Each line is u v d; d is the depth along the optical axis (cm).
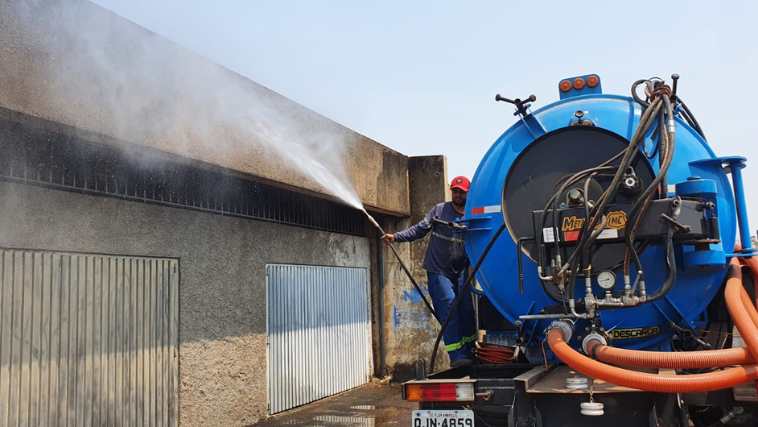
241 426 821
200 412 755
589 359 388
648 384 365
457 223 533
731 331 462
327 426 819
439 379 461
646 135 455
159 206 718
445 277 625
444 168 1158
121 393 650
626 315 455
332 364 1040
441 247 626
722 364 370
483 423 452
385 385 1136
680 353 375
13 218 561
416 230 656
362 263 1162
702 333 467
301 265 983
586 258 415
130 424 658
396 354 1164
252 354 852
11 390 546
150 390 688
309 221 1011
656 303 449
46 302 582
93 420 617
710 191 418
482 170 518
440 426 432
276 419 871
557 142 484
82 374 610
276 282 919
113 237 657
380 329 1173
